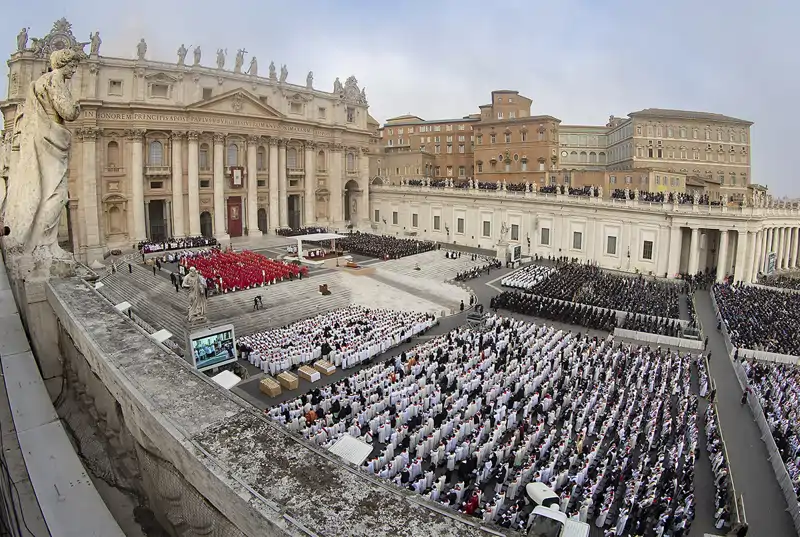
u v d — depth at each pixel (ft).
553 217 265.13
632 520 71.97
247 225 275.80
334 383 115.44
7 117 215.92
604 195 301.84
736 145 363.56
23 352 38.78
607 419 98.68
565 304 178.19
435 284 209.46
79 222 222.89
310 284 189.47
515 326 158.81
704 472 88.12
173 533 28.68
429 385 112.37
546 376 121.39
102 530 24.90
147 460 30.81
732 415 109.40
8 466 27.35
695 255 222.89
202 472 25.80
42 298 47.62
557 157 343.46
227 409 30.68
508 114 376.48
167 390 31.86
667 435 95.04
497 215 287.07
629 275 234.79
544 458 89.30
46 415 32.19
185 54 243.81
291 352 130.41
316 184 316.19
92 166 220.02
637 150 343.67
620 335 155.53
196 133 248.52
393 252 244.63
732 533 71.82
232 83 264.93
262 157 284.00
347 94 331.16
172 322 152.15
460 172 411.13
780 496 82.02
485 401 109.29
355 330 147.64
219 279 171.42
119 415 34.53
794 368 129.49
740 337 146.41
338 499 24.73
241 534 24.29
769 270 236.43
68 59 49.88
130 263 201.98
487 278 225.97
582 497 77.30
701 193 305.12
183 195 251.80
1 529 20.44
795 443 92.07
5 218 52.21
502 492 81.20
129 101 230.07
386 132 452.76
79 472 28.17
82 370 40.47
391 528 23.39
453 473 87.81
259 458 26.76
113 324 40.52
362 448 61.93
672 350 145.48
